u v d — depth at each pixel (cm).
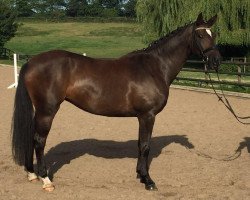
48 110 502
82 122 952
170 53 540
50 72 498
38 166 511
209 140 785
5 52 4181
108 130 866
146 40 2798
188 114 1065
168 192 505
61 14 9319
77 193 495
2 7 4091
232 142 770
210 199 480
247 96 1350
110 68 520
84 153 687
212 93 1487
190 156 672
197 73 2467
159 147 731
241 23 2475
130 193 496
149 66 528
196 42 529
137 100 514
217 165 623
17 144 504
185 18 2433
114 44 5472
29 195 489
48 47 5284
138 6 2808
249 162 638
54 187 513
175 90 1609
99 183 540
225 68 2386
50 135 816
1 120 962
